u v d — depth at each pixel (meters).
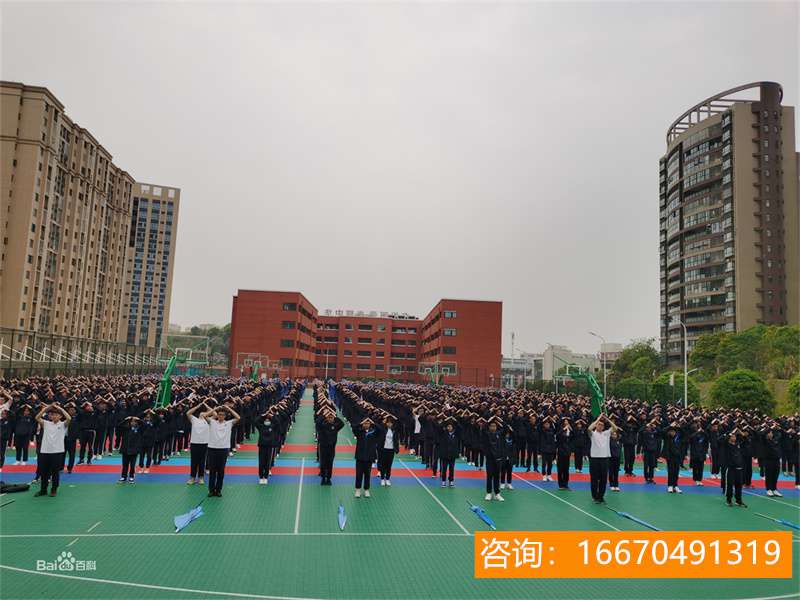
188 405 20.25
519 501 14.61
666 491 16.86
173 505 12.84
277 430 16.48
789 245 95.00
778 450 16.58
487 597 8.38
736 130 97.06
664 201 114.88
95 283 86.44
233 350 99.50
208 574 8.83
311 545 10.41
